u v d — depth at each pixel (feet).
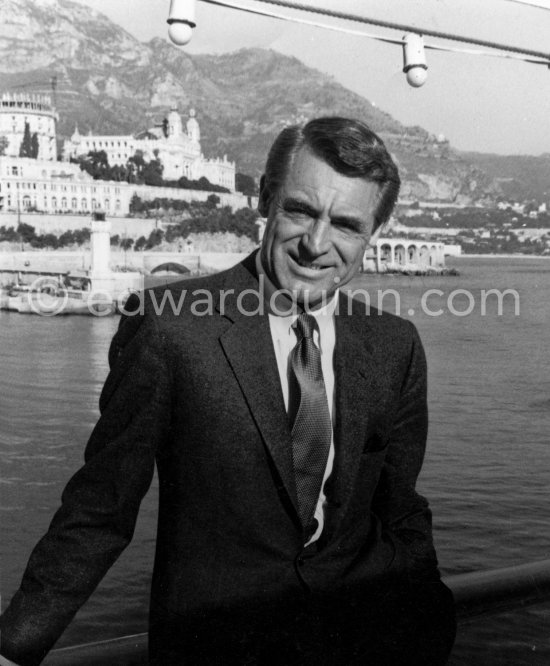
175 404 5.32
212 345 5.29
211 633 5.47
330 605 5.64
